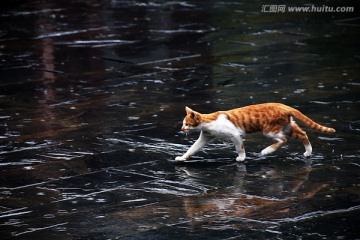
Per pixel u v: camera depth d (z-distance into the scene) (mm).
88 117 21844
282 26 36719
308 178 16234
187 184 16141
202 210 14555
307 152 17672
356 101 22516
